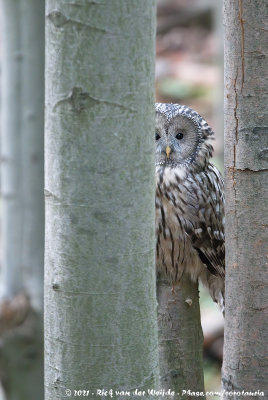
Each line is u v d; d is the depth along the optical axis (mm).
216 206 9570
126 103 4883
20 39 12156
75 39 4781
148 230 5137
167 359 7805
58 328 5199
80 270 5051
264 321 6234
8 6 12008
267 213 6082
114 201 4973
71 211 4992
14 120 12453
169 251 9531
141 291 5152
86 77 4816
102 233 5000
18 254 12883
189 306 7848
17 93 12359
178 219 9430
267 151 5988
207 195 9508
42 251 12898
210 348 15820
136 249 5082
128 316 5137
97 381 5191
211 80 26281
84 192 4957
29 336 12922
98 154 4906
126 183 4977
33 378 13086
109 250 5027
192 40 31422
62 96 4883
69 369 5207
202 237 9477
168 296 7832
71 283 5078
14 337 12852
